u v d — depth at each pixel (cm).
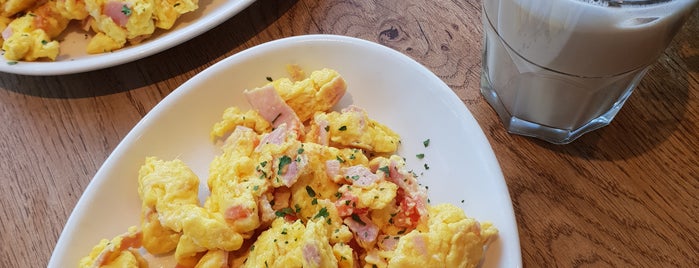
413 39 28
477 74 27
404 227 22
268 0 30
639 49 20
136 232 22
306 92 25
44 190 25
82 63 26
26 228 24
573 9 19
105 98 27
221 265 21
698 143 25
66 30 29
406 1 30
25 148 26
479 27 29
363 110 25
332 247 21
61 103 27
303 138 24
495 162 22
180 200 22
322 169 23
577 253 22
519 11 21
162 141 24
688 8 20
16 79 28
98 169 25
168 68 28
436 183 24
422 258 20
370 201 22
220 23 27
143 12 27
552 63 22
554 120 24
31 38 27
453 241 20
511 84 24
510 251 21
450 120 24
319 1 30
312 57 26
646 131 25
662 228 23
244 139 24
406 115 25
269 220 22
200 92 25
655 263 22
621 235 23
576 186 24
